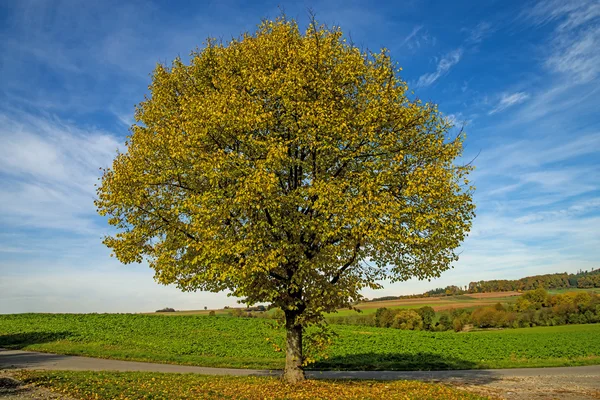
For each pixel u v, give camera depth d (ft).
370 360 107.45
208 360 100.78
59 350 112.57
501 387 69.15
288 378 61.16
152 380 62.95
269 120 56.39
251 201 51.13
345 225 55.42
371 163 57.36
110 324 172.45
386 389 59.47
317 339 61.16
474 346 142.92
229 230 54.24
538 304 274.36
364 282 58.80
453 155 60.23
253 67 61.98
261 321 186.19
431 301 335.06
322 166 59.36
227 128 54.54
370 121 57.00
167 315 203.31
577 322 247.70
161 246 59.06
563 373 89.30
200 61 67.67
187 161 57.11
